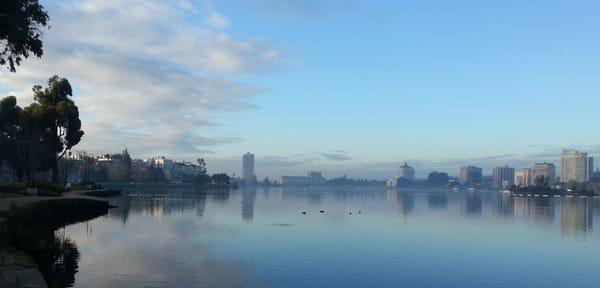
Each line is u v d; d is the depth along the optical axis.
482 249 38.22
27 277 19.22
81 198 60.38
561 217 78.81
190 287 22.28
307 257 31.83
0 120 101.00
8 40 25.36
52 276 23.36
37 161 85.81
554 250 38.69
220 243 36.88
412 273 27.86
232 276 25.17
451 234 48.59
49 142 88.38
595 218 76.81
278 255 32.25
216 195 157.50
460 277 27.34
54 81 92.31
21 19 24.91
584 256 35.75
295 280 24.98
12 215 32.84
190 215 64.06
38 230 30.88
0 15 23.94
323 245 37.62
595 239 46.47
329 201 127.12
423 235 46.84
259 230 47.12
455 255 34.75
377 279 26.05
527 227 59.12
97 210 64.44
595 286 26.20
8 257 22.28
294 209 84.00
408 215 75.69
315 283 24.53
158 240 37.47
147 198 111.62
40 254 28.98
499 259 33.69
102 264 26.61
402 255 33.97
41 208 45.12
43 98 90.62
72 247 32.53
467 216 77.00
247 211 75.75
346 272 27.52
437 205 115.62
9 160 96.19
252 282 24.09
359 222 59.91
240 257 30.95
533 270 30.08
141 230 43.97
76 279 22.86
